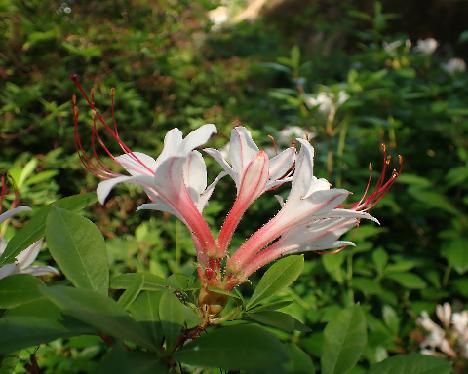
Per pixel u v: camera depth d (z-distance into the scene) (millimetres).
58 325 110
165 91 621
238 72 792
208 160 556
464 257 406
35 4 586
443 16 1207
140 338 103
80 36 580
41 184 418
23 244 146
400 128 561
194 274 165
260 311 142
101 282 125
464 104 616
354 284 413
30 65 547
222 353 101
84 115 516
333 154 513
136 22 695
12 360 139
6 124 480
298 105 507
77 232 128
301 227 158
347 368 145
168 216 498
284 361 98
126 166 147
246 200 152
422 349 387
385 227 502
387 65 732
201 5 752
